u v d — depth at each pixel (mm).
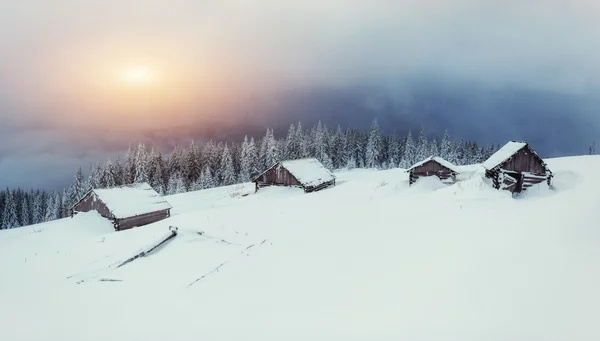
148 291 12148
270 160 82688
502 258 9148
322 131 98562
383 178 46938
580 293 6605
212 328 8188
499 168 27344
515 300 6941
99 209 34594
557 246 9055
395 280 9727
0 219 91188
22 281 14414
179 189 75312
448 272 9156
